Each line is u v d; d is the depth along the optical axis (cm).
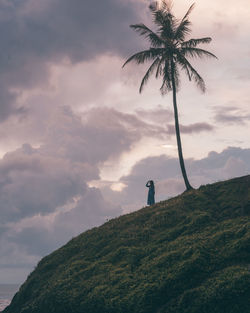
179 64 4612
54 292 3152
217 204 3725
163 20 4603
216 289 2358
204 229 3259
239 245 2716
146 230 3609
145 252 3241
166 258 2912
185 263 2705
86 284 3067
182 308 2381
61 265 3688
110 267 3180
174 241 3203
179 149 4512
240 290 2291
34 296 3412
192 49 4578
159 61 4600
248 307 2208
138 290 2689
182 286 2561
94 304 2797
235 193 3772
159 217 3769
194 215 3544
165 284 2616
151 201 4478
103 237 3847
